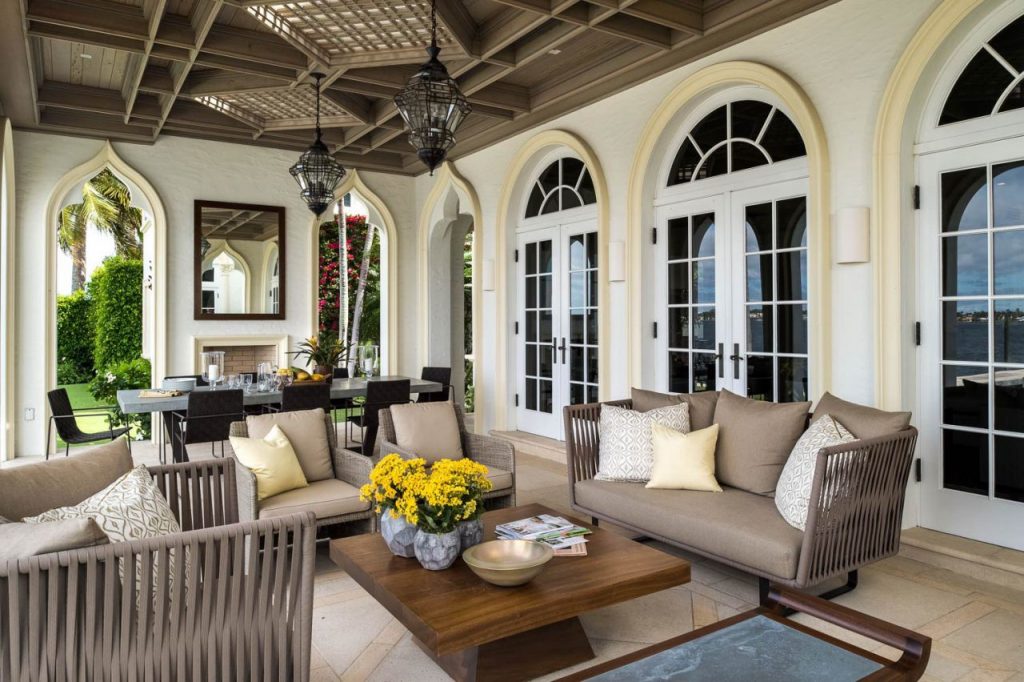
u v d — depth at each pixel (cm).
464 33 484
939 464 381
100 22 473
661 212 554
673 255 545
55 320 693
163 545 174
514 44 523
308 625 198
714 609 310
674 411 395
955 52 369
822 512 284
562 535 288
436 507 253
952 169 373
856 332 402
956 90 372
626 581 243
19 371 679
